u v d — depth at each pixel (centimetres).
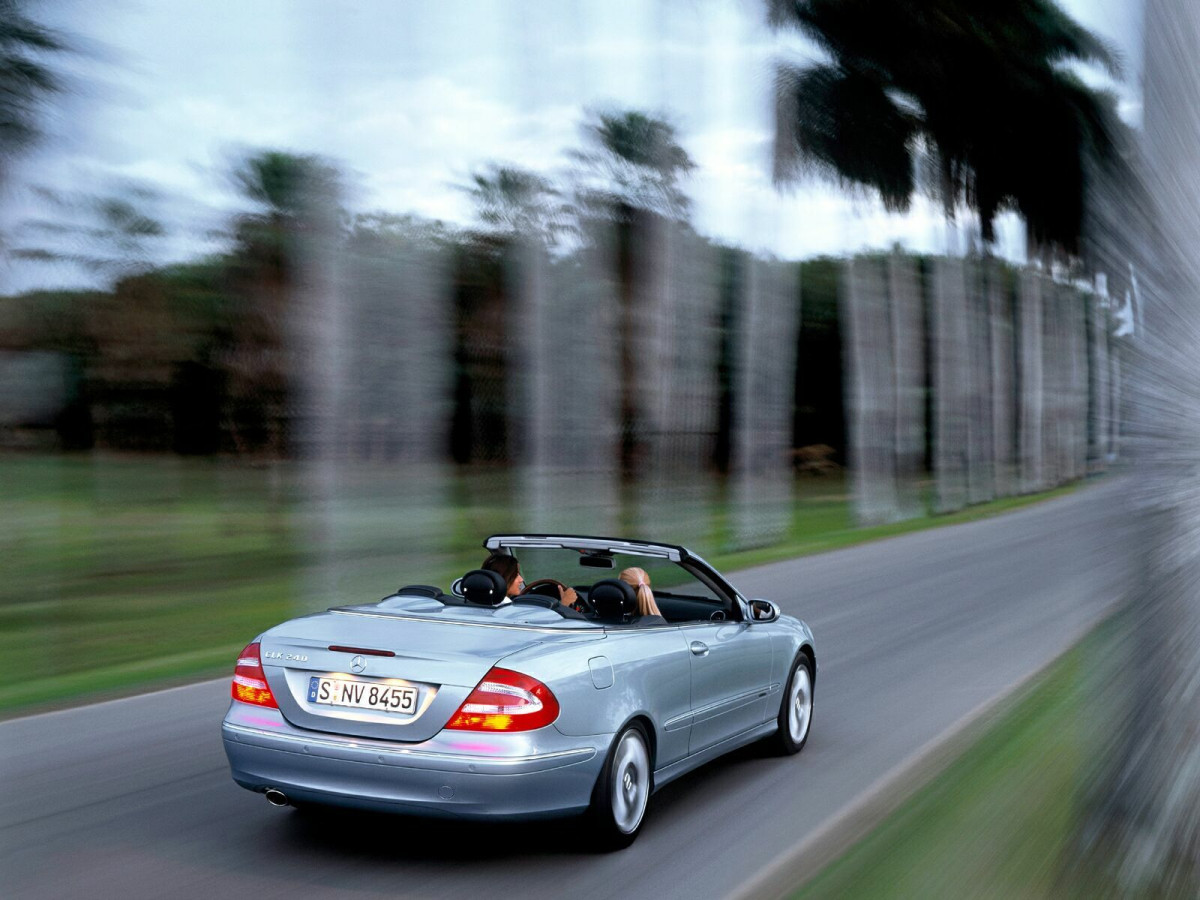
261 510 2728
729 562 1839
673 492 2228
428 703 452
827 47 2816
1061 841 482
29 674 1000
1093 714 405
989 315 4212
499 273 3397
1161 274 343
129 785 589
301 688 472
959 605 1381
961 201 3684
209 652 1065
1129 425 363
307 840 503
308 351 1498
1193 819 356
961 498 3528
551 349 1992
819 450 5669
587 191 2050
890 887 453
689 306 2261
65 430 3162
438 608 529
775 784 616
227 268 2928
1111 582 397
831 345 5628
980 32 3098
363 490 1503
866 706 820
